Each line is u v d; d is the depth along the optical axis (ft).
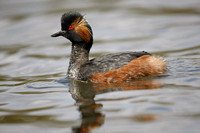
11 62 62.34
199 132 27.25
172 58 54.49
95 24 85.76
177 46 63.57
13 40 77.00
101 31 79.97
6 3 111.04
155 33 74.84
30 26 86.38
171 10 93.86
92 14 94.89
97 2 108.06
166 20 85.15
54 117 33.30
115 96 37.35
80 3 106.93
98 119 31.42
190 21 82.23
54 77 50.31
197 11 90.53
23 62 61.82
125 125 29.71
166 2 103.76
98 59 46.68
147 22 84.64
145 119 30.50
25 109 36.58
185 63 49.75
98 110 33.58
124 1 109.40
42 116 33.96
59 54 65.98
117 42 70.33
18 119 33.83
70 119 32.37
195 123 28.78
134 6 101.65
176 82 40.32
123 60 44.55
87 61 47.88
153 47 64.59
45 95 41.14
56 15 93.35
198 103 32.81
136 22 85.40
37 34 80.02
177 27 77.92
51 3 107.65
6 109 37.01
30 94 42.14
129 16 91.30
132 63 43.96
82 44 48.08
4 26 87.76
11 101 39.81
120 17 90.74
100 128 29.53
